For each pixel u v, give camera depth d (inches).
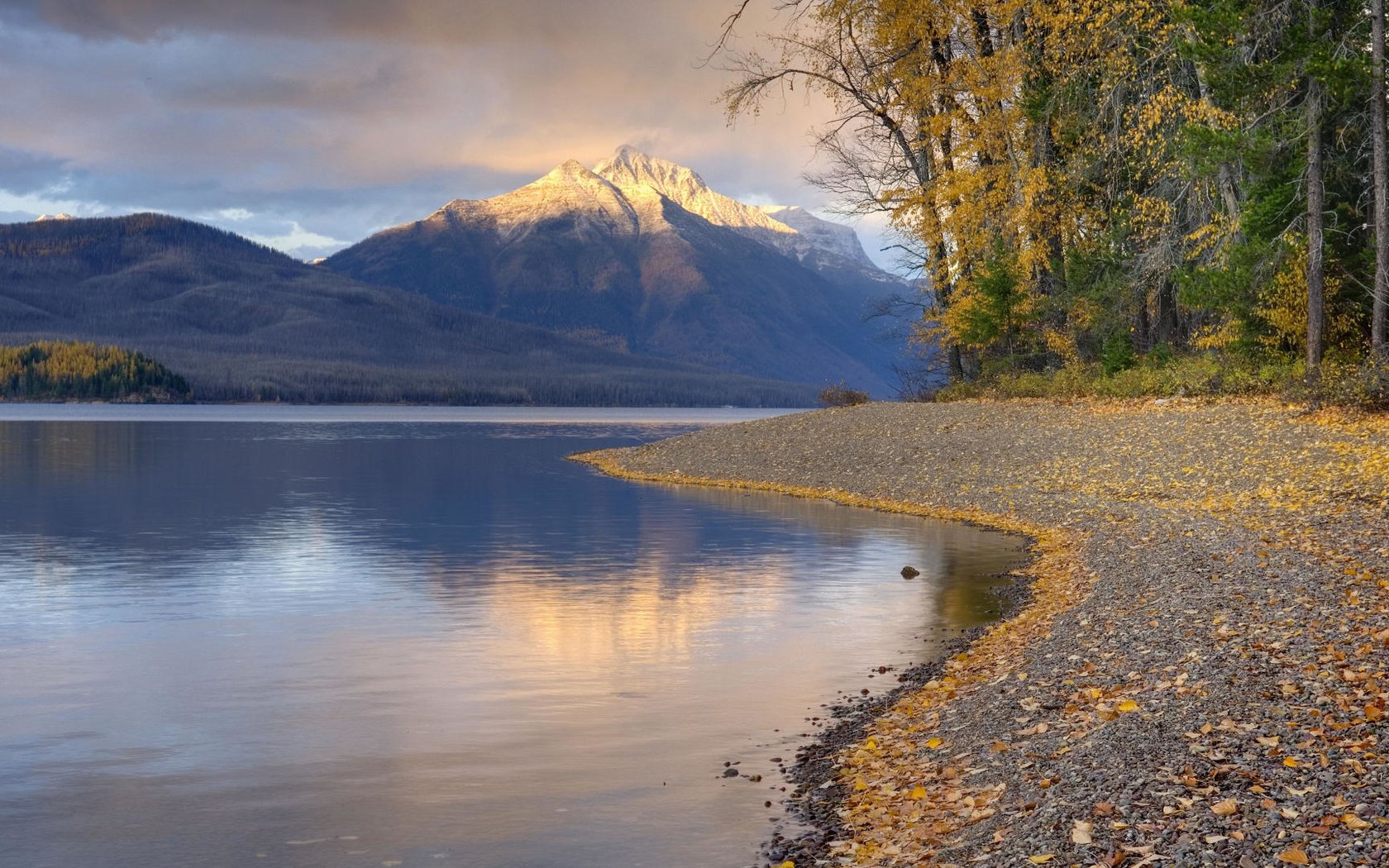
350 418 6077.8
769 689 473.1
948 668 493.0
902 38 1658.5
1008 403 1558.8
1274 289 1234.6
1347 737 300.0
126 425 4345.5
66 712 441.1
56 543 962.7
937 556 855.1
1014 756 343.0
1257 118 1182.3
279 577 779.4
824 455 1542.8
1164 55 1364.4
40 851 303.1
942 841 288.5
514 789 351.9
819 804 335.0
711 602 678.5
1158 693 375.6
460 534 1023.6
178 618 635.5
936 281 1760.6
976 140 1609.3
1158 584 590.2
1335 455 947.3
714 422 5831.7
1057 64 1478.8
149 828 320.2
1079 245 1611.7
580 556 876.6
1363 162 1240.8
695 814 328.2
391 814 330.6
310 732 413.4
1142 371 1433.3
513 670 510.3
